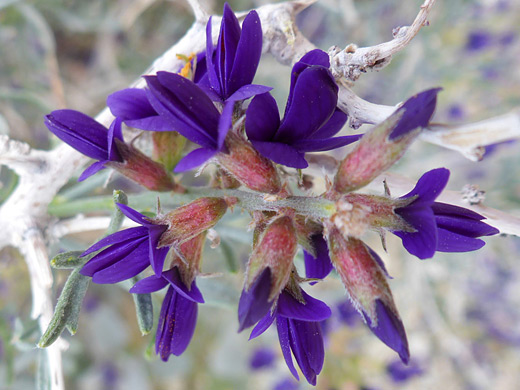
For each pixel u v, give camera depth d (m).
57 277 0.06
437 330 0.13
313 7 0.13
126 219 0.06
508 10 0.13
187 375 0.14
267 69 0.11
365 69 0.05
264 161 0.05
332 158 0.06
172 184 0.05
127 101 0.05
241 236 0.06
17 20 0.10
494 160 0.12
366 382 0.11
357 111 0.05
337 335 0.11
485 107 0.14
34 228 0.06
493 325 0.15
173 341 0.05
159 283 0.05
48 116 0.05
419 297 0.13
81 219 0.07
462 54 0.13
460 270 0.13
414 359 0.12
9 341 0.08
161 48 0.13
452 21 0.12
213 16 0.06
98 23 0.12
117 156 0.05
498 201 0.11
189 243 0.05
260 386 0.14
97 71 0.13
